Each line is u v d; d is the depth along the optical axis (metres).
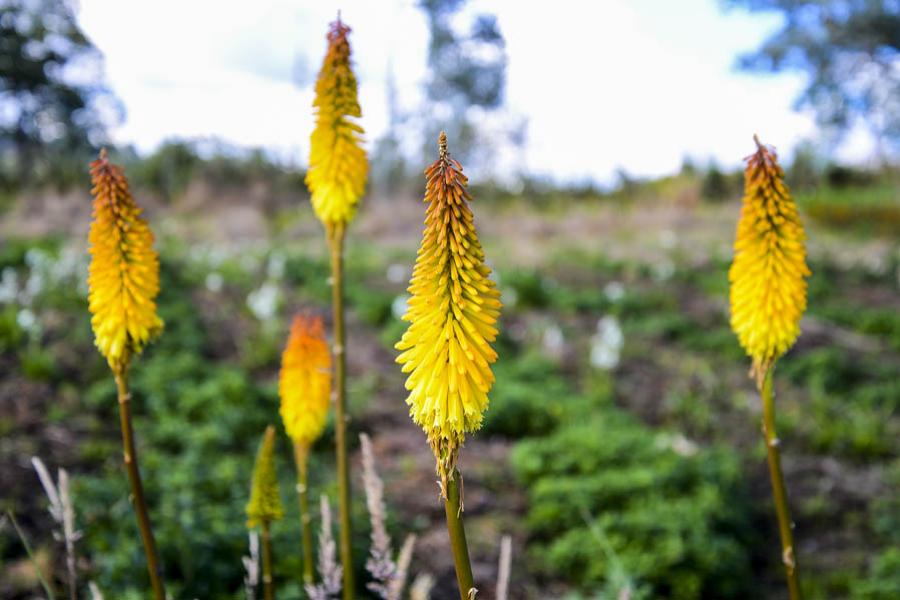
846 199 22.84
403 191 26.00
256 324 10.28
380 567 2.48
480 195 27.28
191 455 5.93
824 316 12.49
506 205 25.84
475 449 7.52
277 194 24.84
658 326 11.60
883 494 7.21
